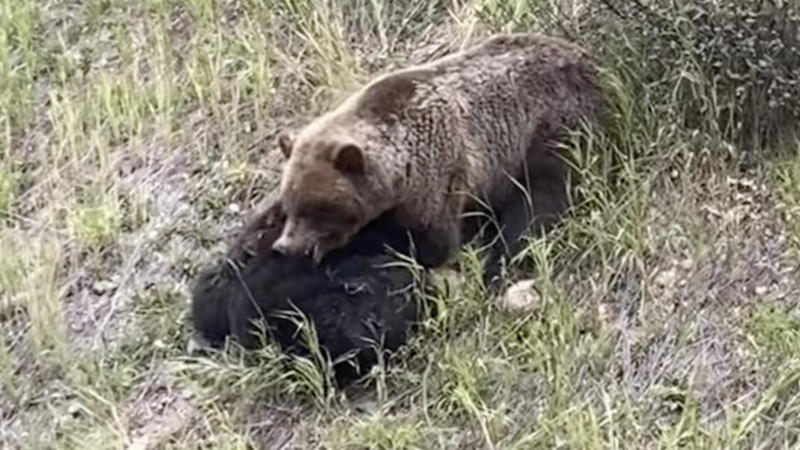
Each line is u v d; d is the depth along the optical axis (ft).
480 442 22.49
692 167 26.32
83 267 27.81
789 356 22.71
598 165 26.50
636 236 25.16
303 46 31.91
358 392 23.89
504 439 22.45
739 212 25.52
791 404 22.00
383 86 25.22
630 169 25.91
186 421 23.99
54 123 31.27
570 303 24.82
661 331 23.85
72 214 28.76
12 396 25.27
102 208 28.60
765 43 26.50
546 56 27.09
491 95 26.17
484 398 23.12
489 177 26.07
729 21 26.78
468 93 25.96
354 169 23.73
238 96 30.55
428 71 26.00
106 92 31.50
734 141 26.63
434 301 24.48
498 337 24.09
